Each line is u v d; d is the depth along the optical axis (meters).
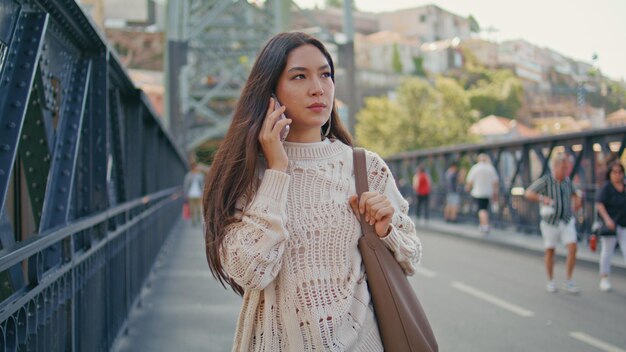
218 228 2.02
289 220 2.00
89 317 4.21
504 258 12.09
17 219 4.47
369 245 2.05
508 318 7.13
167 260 11.77
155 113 9.52
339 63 39.34
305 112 2.08
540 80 97.12
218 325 6.54
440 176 21.48
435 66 137.00
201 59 44.28
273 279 1.97
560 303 7.95
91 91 4.70
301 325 1.94
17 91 2.97
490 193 15.95
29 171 3.73
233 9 45.19
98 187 4.80
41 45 3.13
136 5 78.50
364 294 2.01
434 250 13.38
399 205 2.21
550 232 8.68
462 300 8.11
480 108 109.19
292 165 2.08
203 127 45.00
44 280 2.95
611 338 6.29
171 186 18.33
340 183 2.10
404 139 79.38
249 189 2.03
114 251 5.43
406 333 1.98
